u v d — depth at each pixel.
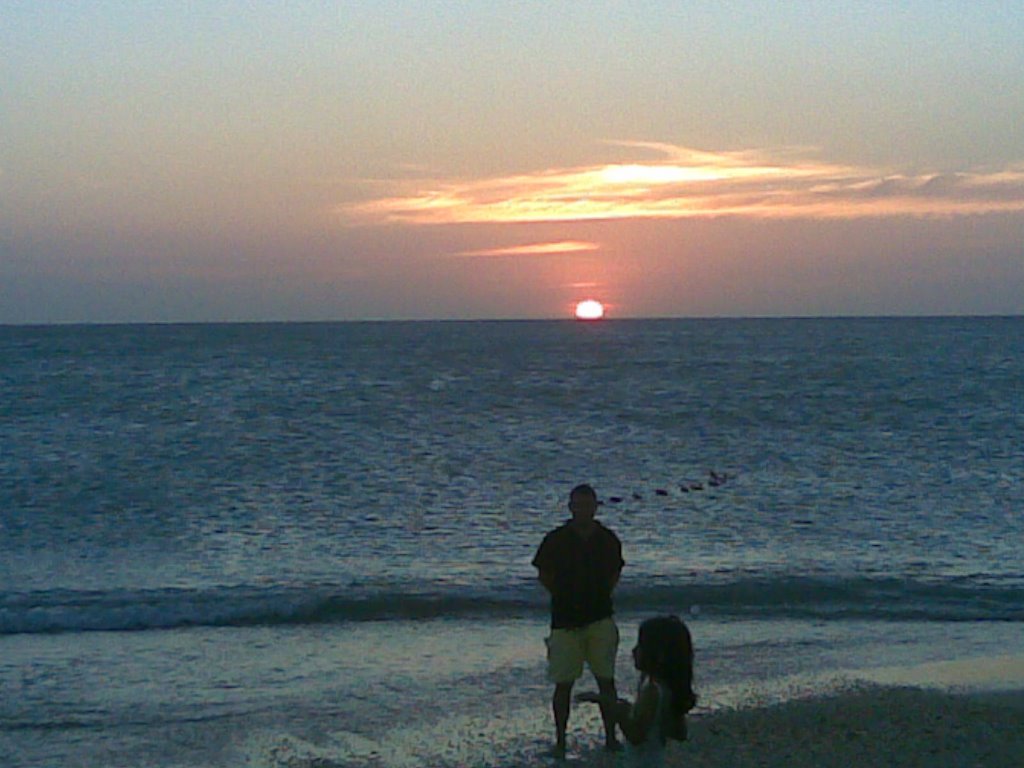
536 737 9.80
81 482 26.11
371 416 40.62
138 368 66.12
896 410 42.09
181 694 11.13
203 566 17.64
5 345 102.81
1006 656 12.59
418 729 10.05
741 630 13.87
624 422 39.16
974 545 19.30
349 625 14.09
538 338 124.69
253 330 174.00
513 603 15.01
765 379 56.91
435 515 22.25
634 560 17.94
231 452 31.33
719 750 9.25
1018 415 39.97
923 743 9.43
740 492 25.16
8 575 17.03
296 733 9.96
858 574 16.80
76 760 9.34
